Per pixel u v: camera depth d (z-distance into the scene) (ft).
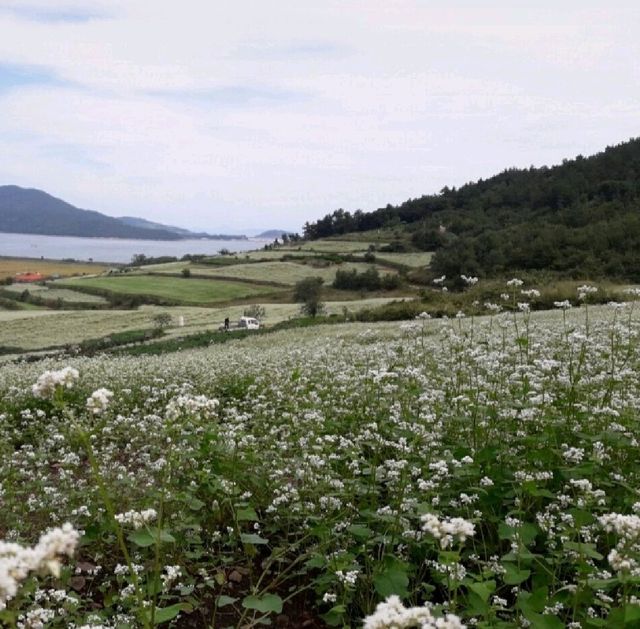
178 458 21.44
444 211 465.47
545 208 361.92
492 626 11.98
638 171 349.00
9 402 43.21
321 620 16.96
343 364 46.19
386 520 17.02
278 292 291.99
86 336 196.13
